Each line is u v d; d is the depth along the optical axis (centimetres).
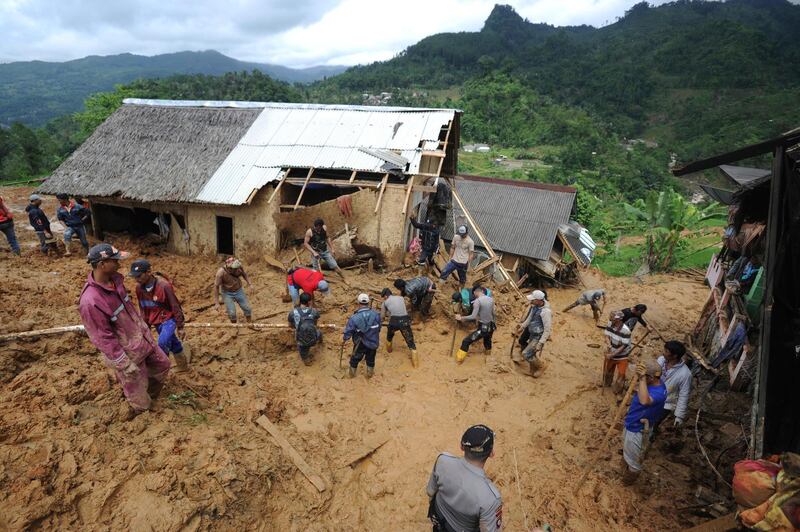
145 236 1408
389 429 669
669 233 1905
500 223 1930
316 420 654
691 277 1702
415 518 536
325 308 969
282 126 1380
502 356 898
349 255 1168
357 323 727
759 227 862
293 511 509
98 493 429
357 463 602
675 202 1977
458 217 1914
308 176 1195
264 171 1223
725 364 837
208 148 1333
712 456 655
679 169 584
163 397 584
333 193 1407
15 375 586
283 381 730
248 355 783
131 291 994
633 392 665
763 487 376
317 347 839
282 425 630
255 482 504
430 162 1332
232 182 1205
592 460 645
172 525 423
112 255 464
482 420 713
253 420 614
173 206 1260
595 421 738
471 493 342
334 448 612
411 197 1216
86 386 558
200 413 583
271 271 1180
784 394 533
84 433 486
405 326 810
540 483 598
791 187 543
